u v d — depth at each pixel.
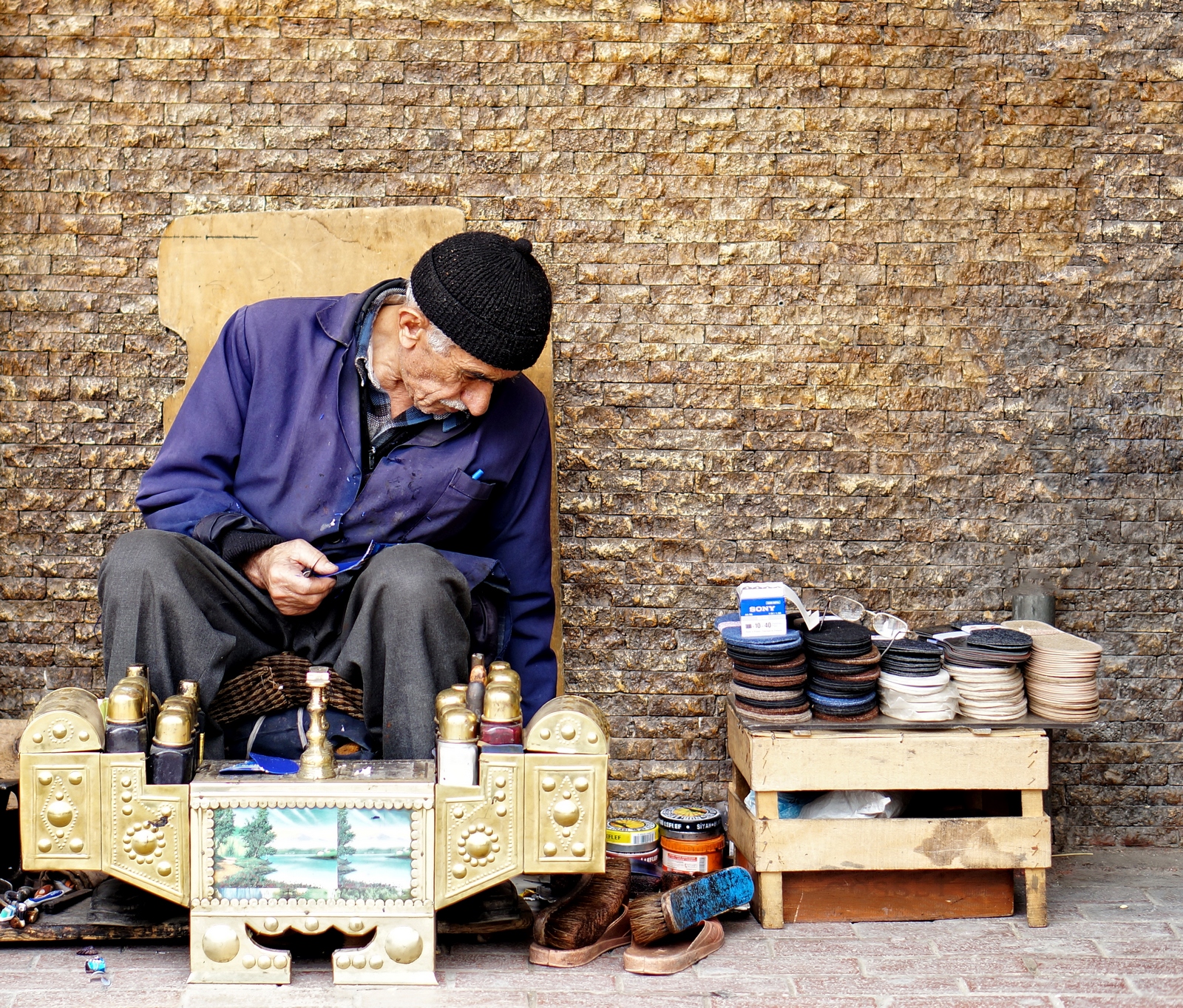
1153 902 2.60
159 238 2.97
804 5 3.01
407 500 2.48
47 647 3.00
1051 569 3.07
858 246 3.03
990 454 3.06
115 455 2.99
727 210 3.02
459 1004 1.97
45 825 2.03
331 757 2.11
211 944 2.03
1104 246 3.05
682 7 2.99
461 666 2.35
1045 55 3.04
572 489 3.04
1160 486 3.07
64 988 2.01
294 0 2.95
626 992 2.05
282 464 2.49
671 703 3.07
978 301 3.05
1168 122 3.04
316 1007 1.95
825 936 2.36
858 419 3.05
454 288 2.24
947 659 2.53
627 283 3.03
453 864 2.07
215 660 2.27
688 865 2.58
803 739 2.41
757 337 3.04
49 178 2.95
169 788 2.03
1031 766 2.44
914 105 3.03
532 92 2.99
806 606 3.05
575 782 2.08
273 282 2.95
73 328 2.97
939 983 2.12
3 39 2.93
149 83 2.95
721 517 3.06
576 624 3.06
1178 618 3.06
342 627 2.47
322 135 2.97
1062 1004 2.03
